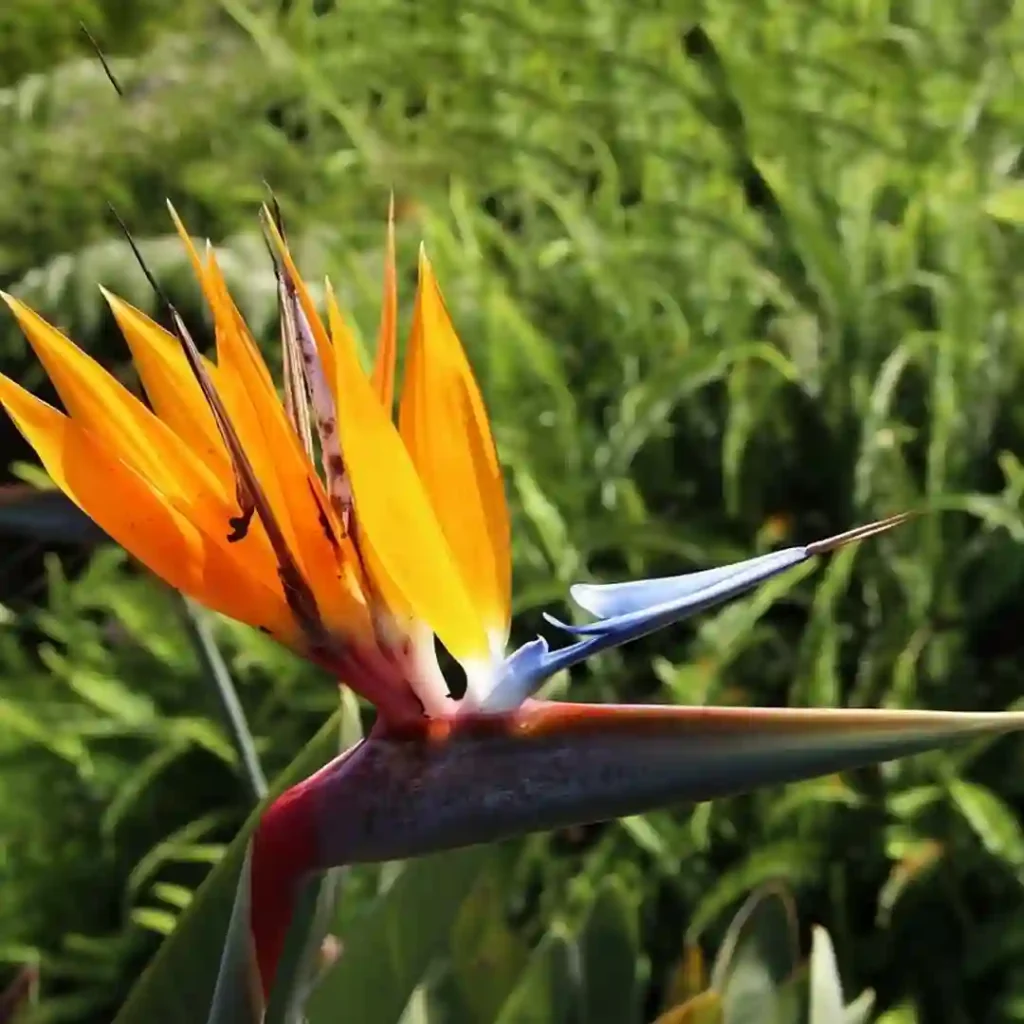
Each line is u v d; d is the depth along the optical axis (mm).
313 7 2990
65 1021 1440
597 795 688
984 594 1566
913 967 1376
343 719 820
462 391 713
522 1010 957
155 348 726
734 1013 988
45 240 2299
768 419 1756
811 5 2316
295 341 722
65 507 816
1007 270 1778
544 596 1565
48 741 1593
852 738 679
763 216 2059
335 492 719
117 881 1548
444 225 2035
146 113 2443
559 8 2592
